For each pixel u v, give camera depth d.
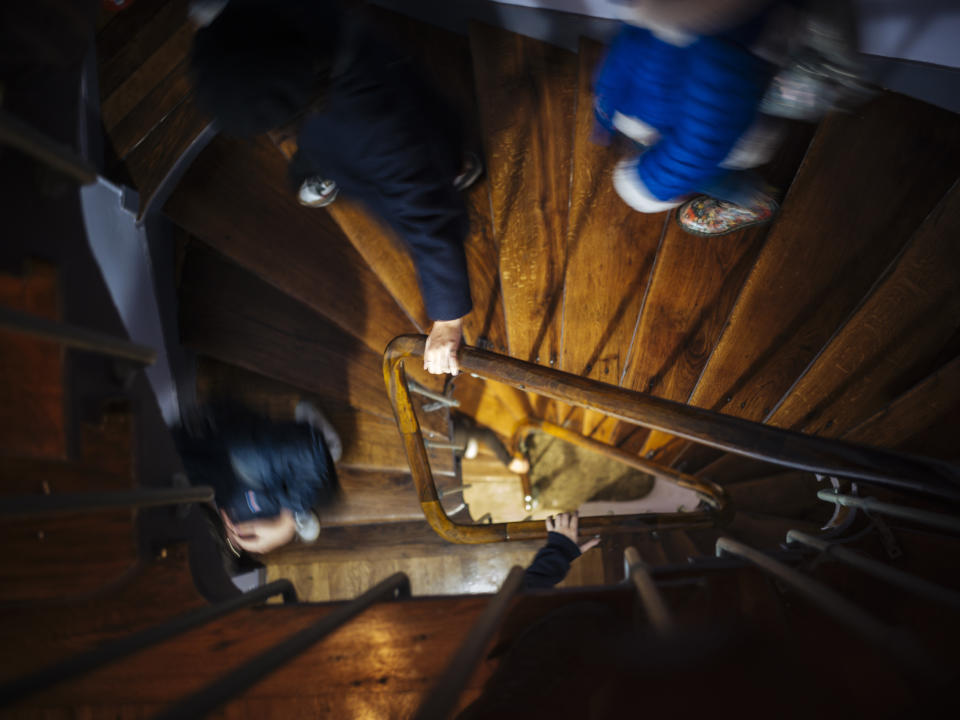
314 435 2.10
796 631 1.12
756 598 1.15
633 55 1.38
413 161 1.35
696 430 1.16
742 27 1.16
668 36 1.22
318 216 2.41
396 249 2.34
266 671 0.67
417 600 1.20
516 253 2.45
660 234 2.36
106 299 1.12
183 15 2.09
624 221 2.38
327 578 3.11
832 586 1.20
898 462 1.01
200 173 2.24
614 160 2.40
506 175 2.49
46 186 0.94
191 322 2.41
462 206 1.55
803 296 2.00
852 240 1.94
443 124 1.51
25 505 0.67
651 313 2.23
